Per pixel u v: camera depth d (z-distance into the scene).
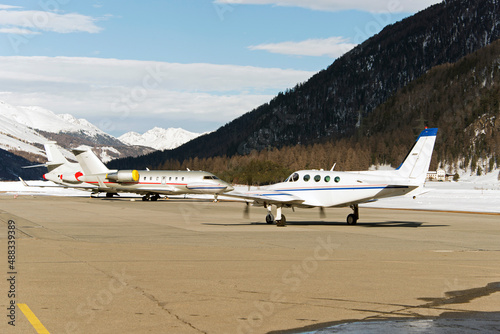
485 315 9.77
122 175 66.31
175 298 10.90
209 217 37.59
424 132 29.97
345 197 30.77
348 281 12.83
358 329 8.86
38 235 23.55
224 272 13.95
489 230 28.02
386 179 30.22
